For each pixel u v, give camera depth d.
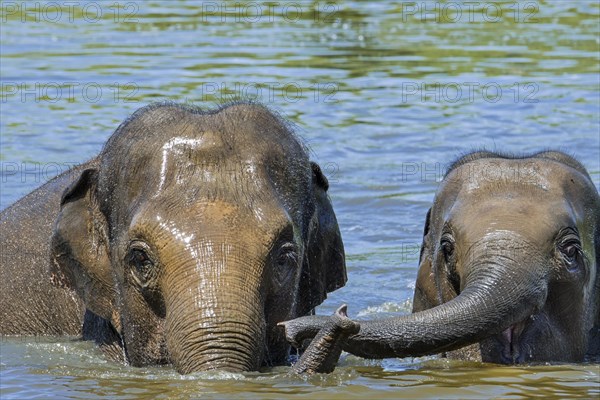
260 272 12.51
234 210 12.66
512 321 13.16
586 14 45.56
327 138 27.31
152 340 13.14
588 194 14.70
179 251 12.45
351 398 11.98
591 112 29.61
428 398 12.10
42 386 12.80
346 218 22.58
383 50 38.47
